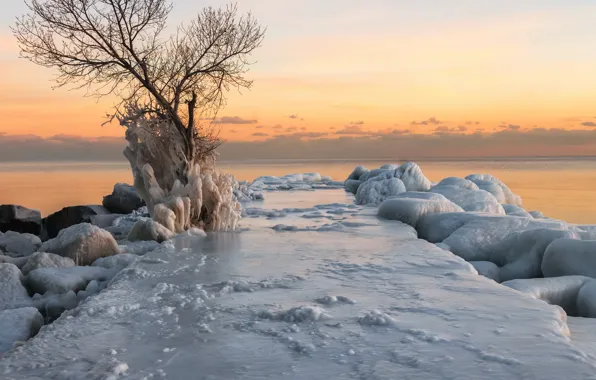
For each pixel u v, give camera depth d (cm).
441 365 298
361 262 670
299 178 3488
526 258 879
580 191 3988
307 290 514
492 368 290
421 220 1187
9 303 599
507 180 5841
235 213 1109
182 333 380
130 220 1585
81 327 397
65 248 805
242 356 328
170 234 994
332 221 1245
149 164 1155
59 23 1111
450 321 389
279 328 387
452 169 10538
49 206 3684
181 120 1225
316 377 289
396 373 289
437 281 545
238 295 497
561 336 348
